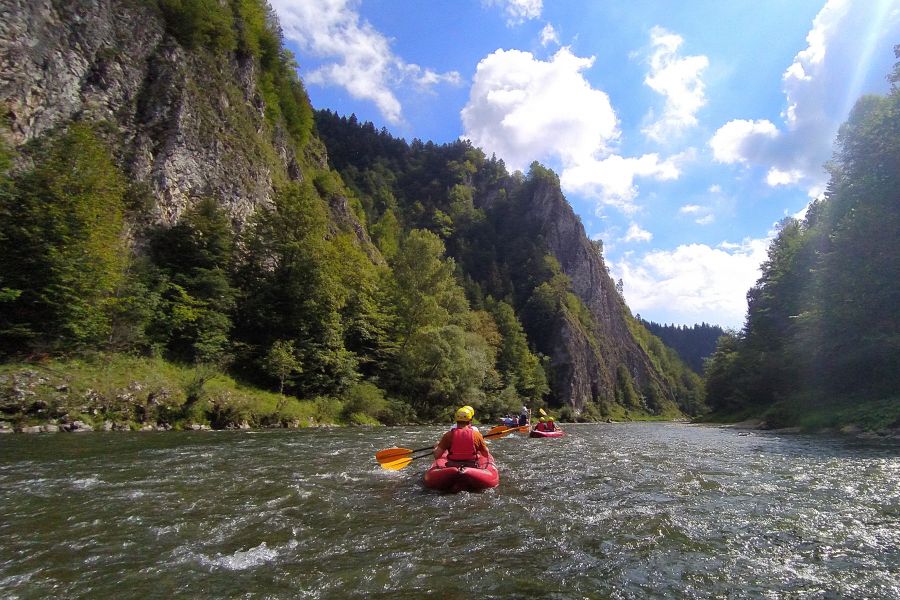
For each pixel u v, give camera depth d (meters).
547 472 10.20
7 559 4.29
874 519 6.38
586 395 96.75
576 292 123.44
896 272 24.56
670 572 4.45
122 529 5.26
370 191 129.25
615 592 3.98
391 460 9.91
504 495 7.69
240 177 36.59
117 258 22.23
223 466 9.54
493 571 4.36
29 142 23.20
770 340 44.09
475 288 95.38
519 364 73.94
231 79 40.69
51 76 25.36
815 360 30.67
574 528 5.82
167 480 7.93
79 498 6.55
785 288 41.47
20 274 18.62
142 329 22.55
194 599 3.59
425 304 46.22
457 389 40.75
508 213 136.75
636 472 10.32
